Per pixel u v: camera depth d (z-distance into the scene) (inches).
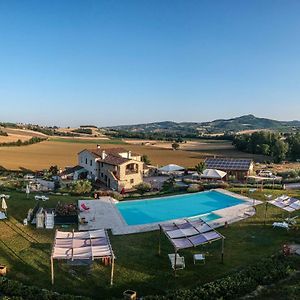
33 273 994.7
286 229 1390.3
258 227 1433.3
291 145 4904.0
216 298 824.9
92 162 2709.2
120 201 1975.9
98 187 2466.8
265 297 845.8
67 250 964.6
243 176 2935.5
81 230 1390.3
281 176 3068.4
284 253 1089.4
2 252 1142.3
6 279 901.2
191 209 1870.1
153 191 2267.5
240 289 856.3
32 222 1466.5
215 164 3070.9
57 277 971.9
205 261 1086.4
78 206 1750.7
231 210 1720.0
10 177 2824.8
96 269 1022.4
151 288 922.7
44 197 1852.9
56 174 2957.7
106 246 993.5
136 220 1640.0
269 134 5502.0
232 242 1259.2
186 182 2608.3
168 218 1688.0
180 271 1018.1
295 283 915.4
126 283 945.5
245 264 1062.4
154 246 1219.2
